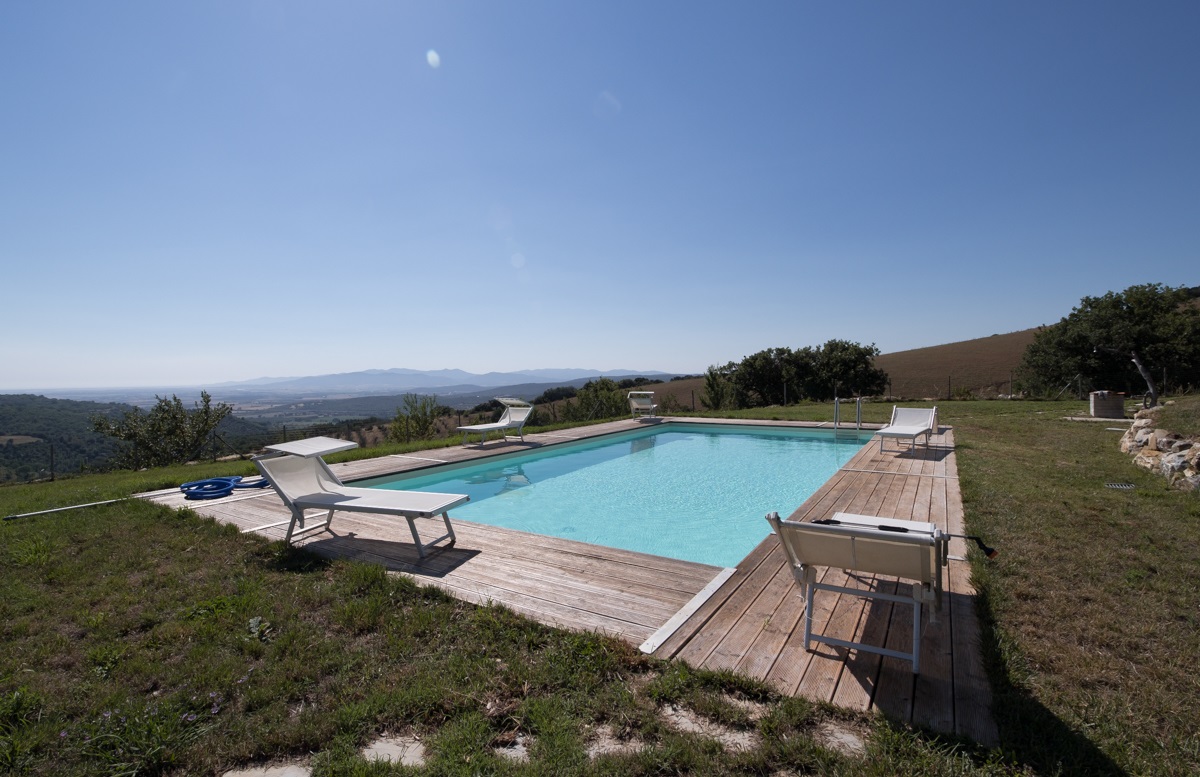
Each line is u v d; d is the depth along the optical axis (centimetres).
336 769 203
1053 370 2220
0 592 381
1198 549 406
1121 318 2022
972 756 202
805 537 265
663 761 203
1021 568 374
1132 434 823
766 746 207
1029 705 229
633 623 317
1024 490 591
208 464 1109
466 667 269
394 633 308
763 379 2689
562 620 322
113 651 296
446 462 921
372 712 236
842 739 216
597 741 219
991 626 297
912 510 549
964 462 764
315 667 274
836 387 2559
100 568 426
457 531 516
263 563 437
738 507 733
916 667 255
